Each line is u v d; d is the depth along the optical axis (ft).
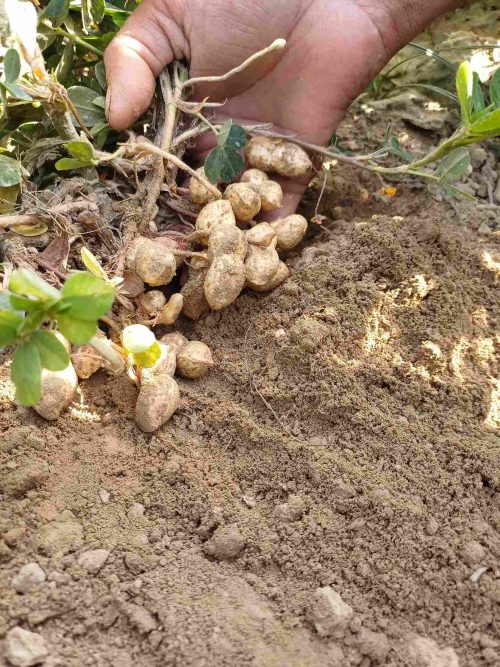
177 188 0.93
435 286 0.89
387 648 0.62
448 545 0.68
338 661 0.61
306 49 0.99
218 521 0.70
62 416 0.76
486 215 1.07
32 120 0.98
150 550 0.68
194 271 0.86
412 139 1.20
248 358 0.85
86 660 0.59
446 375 0.83
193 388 0.82
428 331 0.85
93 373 0.80
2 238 0.82
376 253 0.91
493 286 0.92
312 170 1.02
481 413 0.80
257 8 0.94
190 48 0.97
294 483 0.74
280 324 0.87
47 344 0.58
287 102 1.03
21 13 0.78
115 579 0.64
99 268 0.72
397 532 0.69
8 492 0.69
